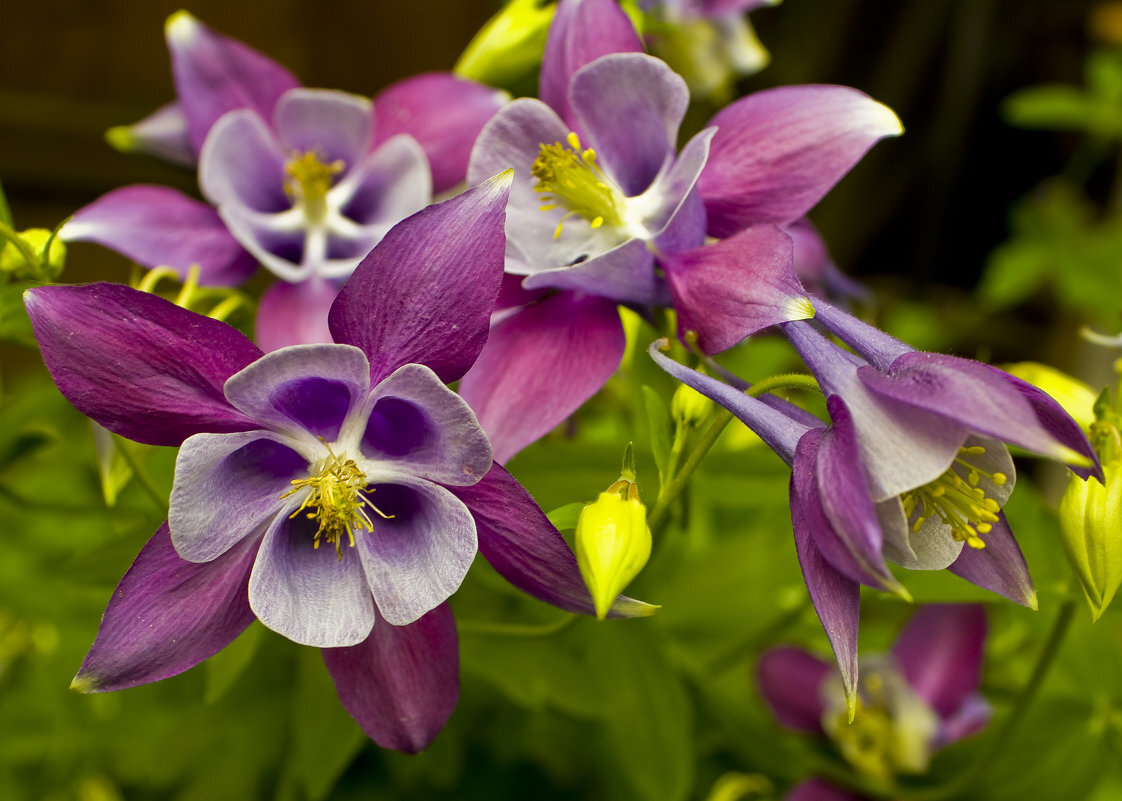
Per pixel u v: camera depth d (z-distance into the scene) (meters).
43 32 0.69
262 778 0.39
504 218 0.28
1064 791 0.36
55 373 0.28
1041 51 1.01
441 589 0.28
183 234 0.34
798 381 0.29
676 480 0.30
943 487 0.29
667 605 0.38
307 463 0.30
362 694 0.29
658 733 0.35
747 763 0.38
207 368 0.28
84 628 0.39
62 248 0.32
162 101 0.73
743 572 0.38
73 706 0.39
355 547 0.29
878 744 0.38
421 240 0.28
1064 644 0.36
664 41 0.40
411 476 0.29
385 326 0.28
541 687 0.35
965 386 0.27
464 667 0.35
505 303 0.31
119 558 0.33
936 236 1.03
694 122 0.47
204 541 0.28
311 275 0.33
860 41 0.96
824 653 0.39
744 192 0.31
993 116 1.04
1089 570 0.30
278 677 0.39
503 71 0.35
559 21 0.32
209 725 0.39
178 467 0.27
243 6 0.70
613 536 0.28
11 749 0.39
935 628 0.38
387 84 0.74
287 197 0.35
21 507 0.35
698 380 0.29
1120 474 0.30
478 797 0.40
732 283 0.30
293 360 0.28
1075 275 0.79
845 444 0.28
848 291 0.39
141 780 0.39
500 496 0.29
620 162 0.32
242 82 0.35
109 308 0.28
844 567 0.27
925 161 1.01
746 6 0.40
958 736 0.38
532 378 0.31
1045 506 0.35
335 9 0.72
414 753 0.29
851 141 0.31
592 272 0.30
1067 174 0.99
